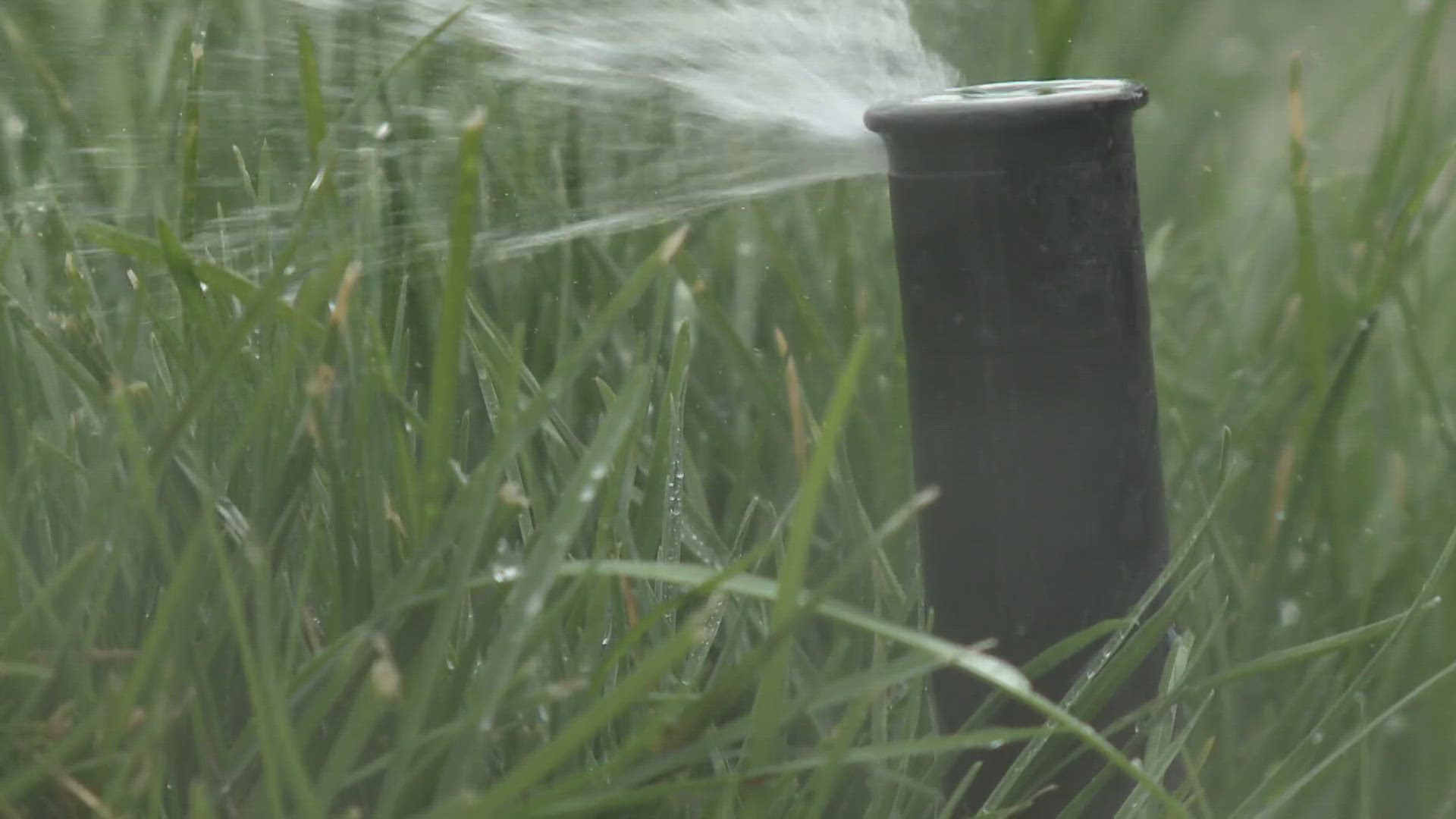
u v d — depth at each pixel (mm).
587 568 2434
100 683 2787
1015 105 2586
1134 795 2832
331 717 2654
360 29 5480
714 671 3109
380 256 4594
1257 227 6074
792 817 2680
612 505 2898
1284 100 7742
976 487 2762
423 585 2641
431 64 5418
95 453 3262
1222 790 3285
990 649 2840
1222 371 5000
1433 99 6082
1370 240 4836
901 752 2381
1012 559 2773
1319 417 3916
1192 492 4176
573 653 3025
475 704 2275
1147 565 2832
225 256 4203
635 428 3131
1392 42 7395
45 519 3207
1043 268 2645
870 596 3725
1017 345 2674
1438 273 5613
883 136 2738
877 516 4188
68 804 2539
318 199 3396
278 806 2256
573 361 2438
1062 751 2854
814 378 4773
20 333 3660
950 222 2662
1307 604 3775
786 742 3111
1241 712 3527
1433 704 3445
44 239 4551
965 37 7070
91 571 2625
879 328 5121
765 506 3844
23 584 2945
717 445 4375
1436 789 3375
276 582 2973
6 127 5000
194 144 4270
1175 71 7609
